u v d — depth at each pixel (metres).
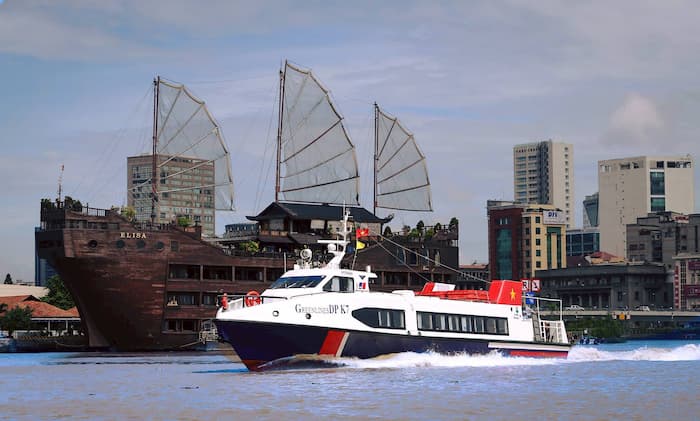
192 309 118.12
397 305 65.62
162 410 47.75
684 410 47.31
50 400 53.41
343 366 64.56
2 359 101.94
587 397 51.84
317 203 146.25
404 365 65.88
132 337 115.62
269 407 47.91
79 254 110.75
